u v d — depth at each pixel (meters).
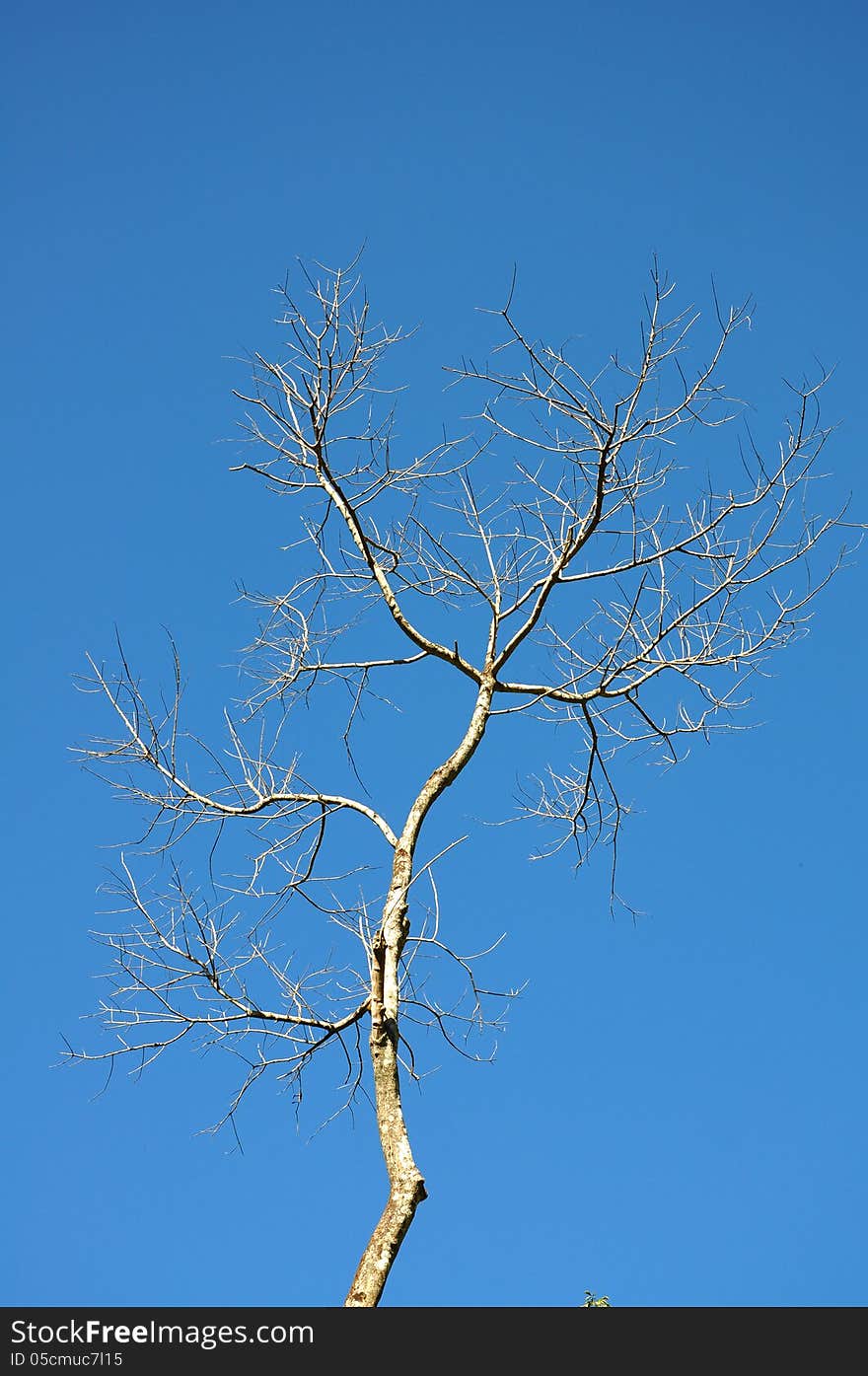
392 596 9.66
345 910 8.84
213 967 8.89
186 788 9.31
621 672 9.74
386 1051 7.92
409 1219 7.37
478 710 9.38
